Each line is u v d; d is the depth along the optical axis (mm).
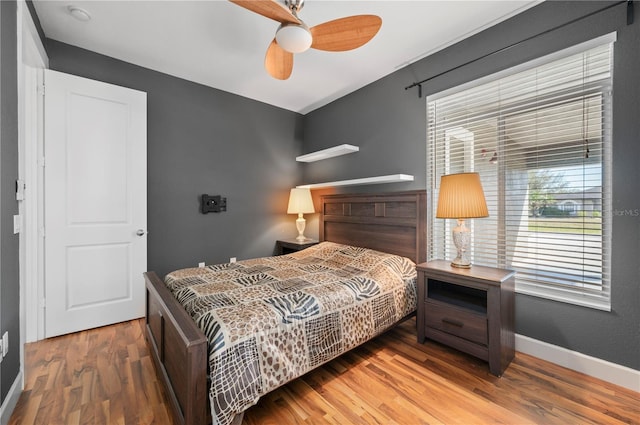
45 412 1510
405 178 2742
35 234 2320
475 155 2422
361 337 1908
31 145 2299
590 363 1821
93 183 2555
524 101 2141
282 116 4066
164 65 2902
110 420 1462
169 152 3113
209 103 3387
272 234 3971
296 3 1673
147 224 2975
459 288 2396
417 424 1439
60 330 2410
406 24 2242
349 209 3281
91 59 2639
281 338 1505
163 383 1668
